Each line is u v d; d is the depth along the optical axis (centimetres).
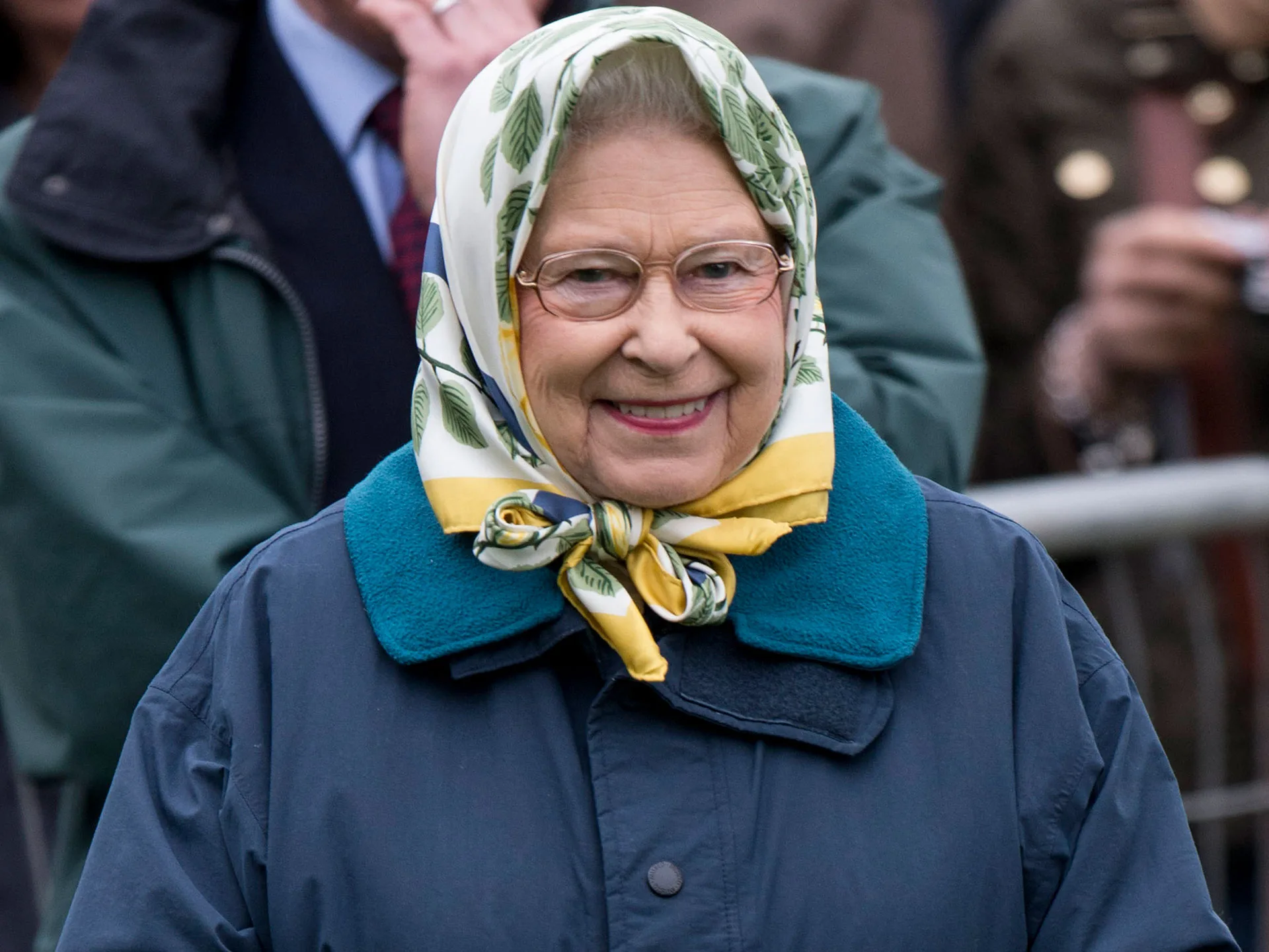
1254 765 1261
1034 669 752
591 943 706
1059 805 736
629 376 718
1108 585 1263
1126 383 1373
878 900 710
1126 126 1410
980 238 1470
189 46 1025
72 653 971
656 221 707
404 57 1015
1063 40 1427
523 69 718
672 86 712
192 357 1002
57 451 966
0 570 986
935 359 1023
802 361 771
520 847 714
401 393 997
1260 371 1341
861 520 769
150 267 1005
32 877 1290
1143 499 1216
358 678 739
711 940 702
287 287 999
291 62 1037
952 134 1516
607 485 732
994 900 723
